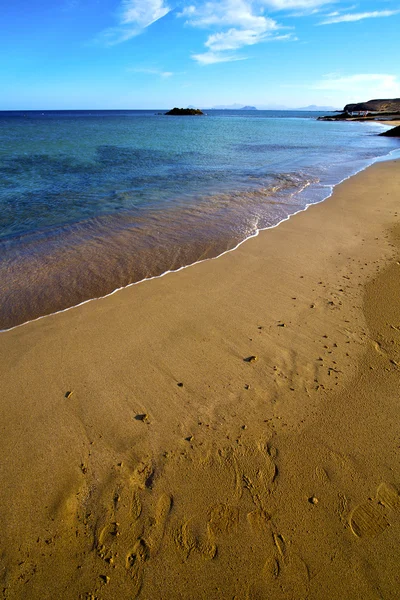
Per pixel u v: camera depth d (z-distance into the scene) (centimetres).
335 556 218
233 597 202
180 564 214
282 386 342
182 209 908
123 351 388
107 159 1662
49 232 750
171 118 8206
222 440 290
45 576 209
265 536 228
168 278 556
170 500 248
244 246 676
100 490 254
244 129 4228
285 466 270
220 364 369
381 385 341
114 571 211
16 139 2527
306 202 967
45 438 290
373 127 4778
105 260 623
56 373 356
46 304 486
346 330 421
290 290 512
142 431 297
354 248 656
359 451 280
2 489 253
